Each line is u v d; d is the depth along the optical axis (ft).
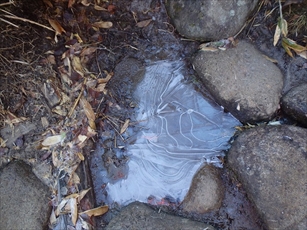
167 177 1.85
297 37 1.85
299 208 1.60
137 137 1.90
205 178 1.78
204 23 1.73
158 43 1.94
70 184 1.77
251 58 1.79
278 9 1.83
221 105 1.88
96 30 1.94
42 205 1.71
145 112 1.92
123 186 1.86
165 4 1.88
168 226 1.67
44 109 1.80
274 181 1.63
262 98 1.75
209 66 1.79
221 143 1.87
